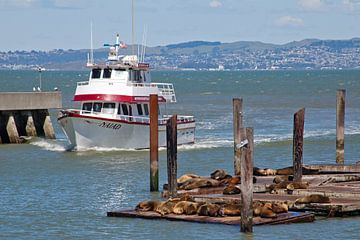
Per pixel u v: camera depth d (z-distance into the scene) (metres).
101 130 131.38
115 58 134.00
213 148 137.12
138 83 133.38
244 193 70.75
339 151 107.50
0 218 79.81
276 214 75.69
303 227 73.25
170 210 77.69
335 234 71.12
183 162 121.06
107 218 78.88
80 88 133.38
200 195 84.69
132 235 71.56
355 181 93.00
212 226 73.50
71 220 78.56
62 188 97.69
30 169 113.75
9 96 144.88
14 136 144.25
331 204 78.12
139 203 82.25
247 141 69.38
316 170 100.00
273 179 94.06
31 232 73.88
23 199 90.12
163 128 135.00
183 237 70.19
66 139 152.62
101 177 106.31
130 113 132.88
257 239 69.12
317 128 176.25
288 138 153.62
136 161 121.50
